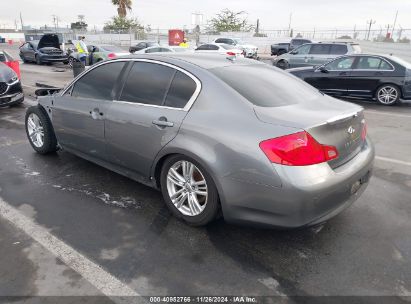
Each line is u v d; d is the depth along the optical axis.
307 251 2.98
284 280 2.63
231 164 2.78
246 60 3.95
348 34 33.88
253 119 2.80
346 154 2.99
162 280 2.61
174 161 3.27
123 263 2.79
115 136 3.76
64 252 2.92
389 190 4.20
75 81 4.38
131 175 3.86
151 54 3.76
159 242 3.08
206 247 3.01
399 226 3.40
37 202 3.77
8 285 2.53
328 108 3.15
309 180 2.58
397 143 6.14
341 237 3.20
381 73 9.83
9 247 2.98
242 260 2.85
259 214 2.77
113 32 45.03
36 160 4.97
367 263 2.84
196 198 3.22
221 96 3.04
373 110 9.22
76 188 4.11
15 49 36.41
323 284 2.59
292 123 2.68
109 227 3.31
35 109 4.98
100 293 2.47
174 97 3.31
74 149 4.55
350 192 2.96
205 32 43.62
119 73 3.85
